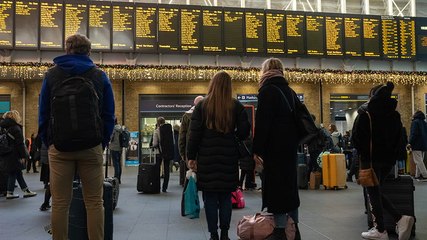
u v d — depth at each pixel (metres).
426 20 15.35
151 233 4.77
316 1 17.75
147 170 8.63
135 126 17.08
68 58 3.21
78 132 2.93
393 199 4.70
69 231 3.79
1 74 15.14
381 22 15.04
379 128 4.34
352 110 18.47
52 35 12.87
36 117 16.73
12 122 7.96
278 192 3.65
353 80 16.70
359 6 18.09
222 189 3.88
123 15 13.37
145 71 14.66
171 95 17.36
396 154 4.43
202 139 4.00
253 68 14.86
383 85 4.58
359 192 8.80
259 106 3.73
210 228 3.98
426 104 18.69
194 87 17.47
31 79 16.66
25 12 12.77
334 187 9.29
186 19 13.70
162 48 13.52
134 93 17.19
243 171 9.10
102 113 3.28
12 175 8.02
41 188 9.67
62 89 3.01
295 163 3.77
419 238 4.48
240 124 4.06
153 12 13.53
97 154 3.16
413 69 16.09
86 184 3.17
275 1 17.38
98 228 3.17
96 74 3.24
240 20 14.03
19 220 5.73
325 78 16.31
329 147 10.70
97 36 13.16
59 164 3.09
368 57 14.88
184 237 4.56
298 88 18.05
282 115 3.74
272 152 3.70
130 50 13.35
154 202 7.34
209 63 14.82
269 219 3.98
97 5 13.23
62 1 12.98
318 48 14.55
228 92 4.02
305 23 14.50
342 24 14.77
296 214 4.02
